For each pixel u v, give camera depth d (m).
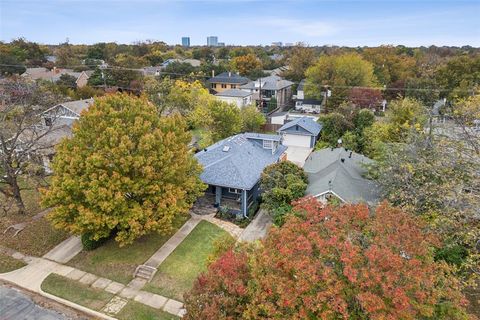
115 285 15.67
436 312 8.63
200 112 36.00
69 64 80.75
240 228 20.62
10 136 21.75
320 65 59.34
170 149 18.16
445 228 13.24
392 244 8.99
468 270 14.04
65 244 18.89
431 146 17.11
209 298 9.91
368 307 7.54
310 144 37.34
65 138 17.64
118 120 16.94
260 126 44.09
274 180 20.88
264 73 79.94
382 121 35.00
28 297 14.97
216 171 22.47
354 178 21.83
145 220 16.47
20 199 21.62
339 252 8.66
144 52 102.31
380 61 70.12
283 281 8.70
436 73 55.66
